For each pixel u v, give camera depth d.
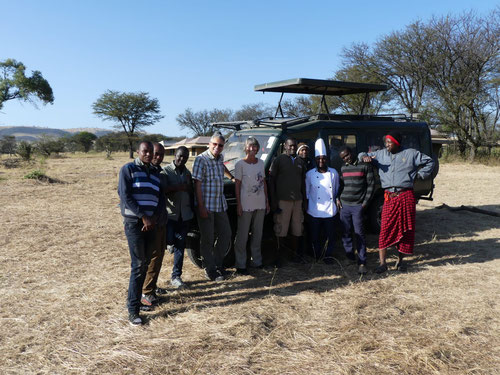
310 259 5.84
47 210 9.52
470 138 27.12
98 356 3.24
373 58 30.92
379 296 4.42
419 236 7.09
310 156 6.03
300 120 6.45
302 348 3.36
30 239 6.79
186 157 4.76
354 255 5.71
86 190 13.23
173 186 4.59
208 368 3.07
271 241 6.66
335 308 4.12
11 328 3.71
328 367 3.08
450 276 5.02
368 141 6.82
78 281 4.90
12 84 36.94
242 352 3.29
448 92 27.16
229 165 5.98
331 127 6.41
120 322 3.84
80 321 3.85
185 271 5.37
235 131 6.87
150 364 3.12
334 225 5.62
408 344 3.39
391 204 5.13
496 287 4.66
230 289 4.70
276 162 5.37
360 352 3.27
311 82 6.74
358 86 7.15
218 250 5.09
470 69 26.69
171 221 4.75
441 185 14.39
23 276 5.06
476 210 9.07
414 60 28.88
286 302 4.29
